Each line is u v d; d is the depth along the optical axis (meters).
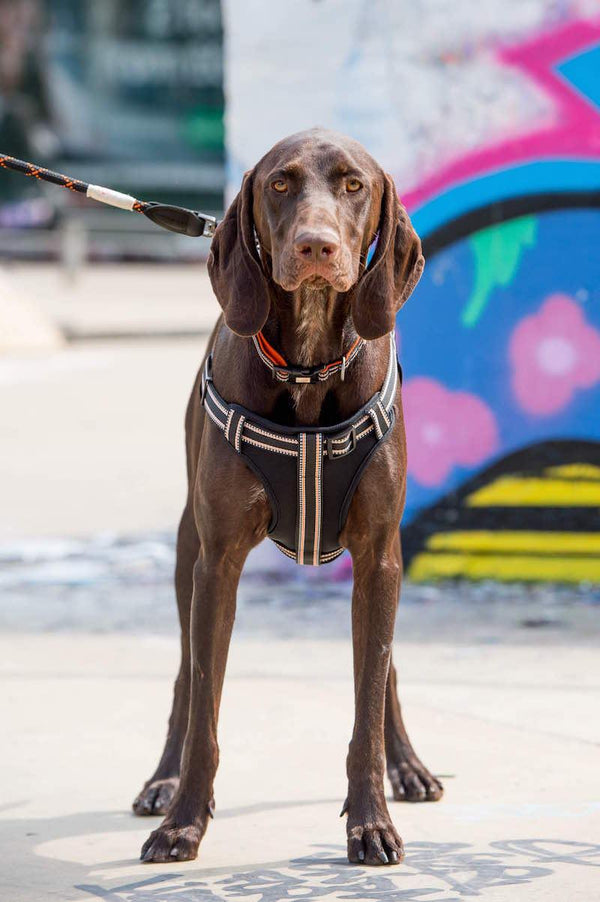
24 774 4.86
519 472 7.73
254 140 7.70
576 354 7.61
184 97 38.84
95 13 38.56
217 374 4.16
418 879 3.84
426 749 5.10
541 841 4.15
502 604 7.44
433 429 7.78
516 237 7.61
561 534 7.73
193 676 4.11
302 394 4.04
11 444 12.95
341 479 4.07
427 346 7.73
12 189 36.94
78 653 6.57
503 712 5.55
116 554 8.81
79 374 18.38
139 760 5.02
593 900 3.66
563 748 5.09
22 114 38.28
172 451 12.61
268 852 4.09
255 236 4.06
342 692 5.87
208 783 4.10
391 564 4.16
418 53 7.57
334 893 3.74
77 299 28.14
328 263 3.69
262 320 3.96
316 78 7.64
